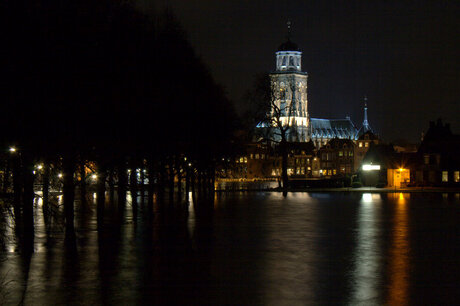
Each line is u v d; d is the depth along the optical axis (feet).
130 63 125.49
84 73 106.11
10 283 85.46
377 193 368.48
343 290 80.94
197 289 81.66
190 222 171.73
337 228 155.43
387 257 107.96
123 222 170.91
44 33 99.55
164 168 194.49
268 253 111.96
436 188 415.64
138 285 83.97
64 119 103.19
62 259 104.83
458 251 114.93
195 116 188.14
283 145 390.83
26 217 110.73
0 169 98.07
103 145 121.39
